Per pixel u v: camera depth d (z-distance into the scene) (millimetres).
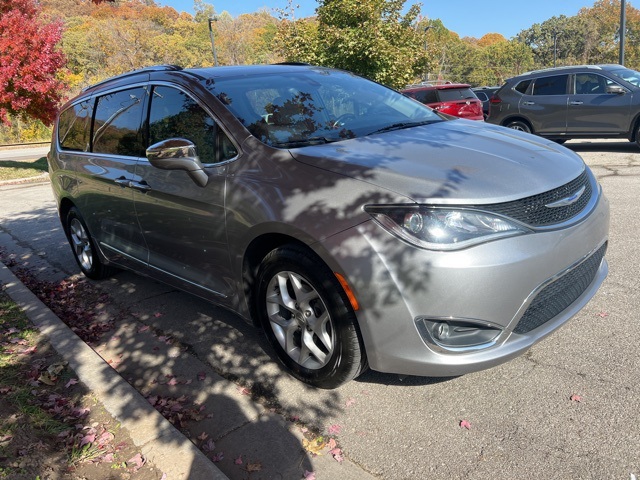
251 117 3346
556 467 2346
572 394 2814
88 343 3939
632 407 2664
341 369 2812
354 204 2629
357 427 2746
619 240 5074
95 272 5148
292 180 2887
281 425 2818
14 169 16516
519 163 2895
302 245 2820
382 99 4117
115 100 4371
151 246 3984
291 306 3012
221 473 2357
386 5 14078
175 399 3123
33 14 16219
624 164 9086
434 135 3381
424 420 2742
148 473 2404
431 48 15664
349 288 2596
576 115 10836
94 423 2785
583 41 85500
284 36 15117
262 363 3455
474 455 2467
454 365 2527
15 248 6848
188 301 4578
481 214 2504
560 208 2775
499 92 12125
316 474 2443
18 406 2893
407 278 2473
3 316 4250
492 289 2461
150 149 3127
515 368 3107
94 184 4445
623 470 2289
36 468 2404
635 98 10094
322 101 3752
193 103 3553
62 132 5250
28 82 14852
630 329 3396
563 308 2875
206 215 3297
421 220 2480
